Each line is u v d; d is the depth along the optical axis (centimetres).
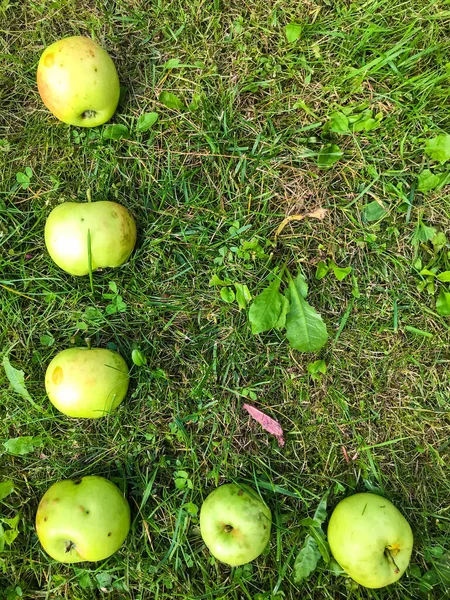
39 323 42
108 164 42
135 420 42
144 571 41
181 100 42
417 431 42
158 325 42
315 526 39
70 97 36
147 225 42
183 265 42
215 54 42
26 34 43
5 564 41
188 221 42
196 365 42
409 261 42
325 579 40
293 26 40
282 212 42
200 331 42
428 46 41
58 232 36
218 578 41
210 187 42
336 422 42
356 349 42
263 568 41
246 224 42
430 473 42
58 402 37
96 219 36
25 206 43
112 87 37
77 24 43
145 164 42
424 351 42
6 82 43
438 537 41
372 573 36
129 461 42
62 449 42
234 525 37
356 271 42
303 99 42
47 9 43
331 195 42
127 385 40
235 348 42
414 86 41
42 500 37
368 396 42
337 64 42
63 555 36
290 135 42
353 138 42
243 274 42
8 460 42
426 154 41
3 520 41
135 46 43
